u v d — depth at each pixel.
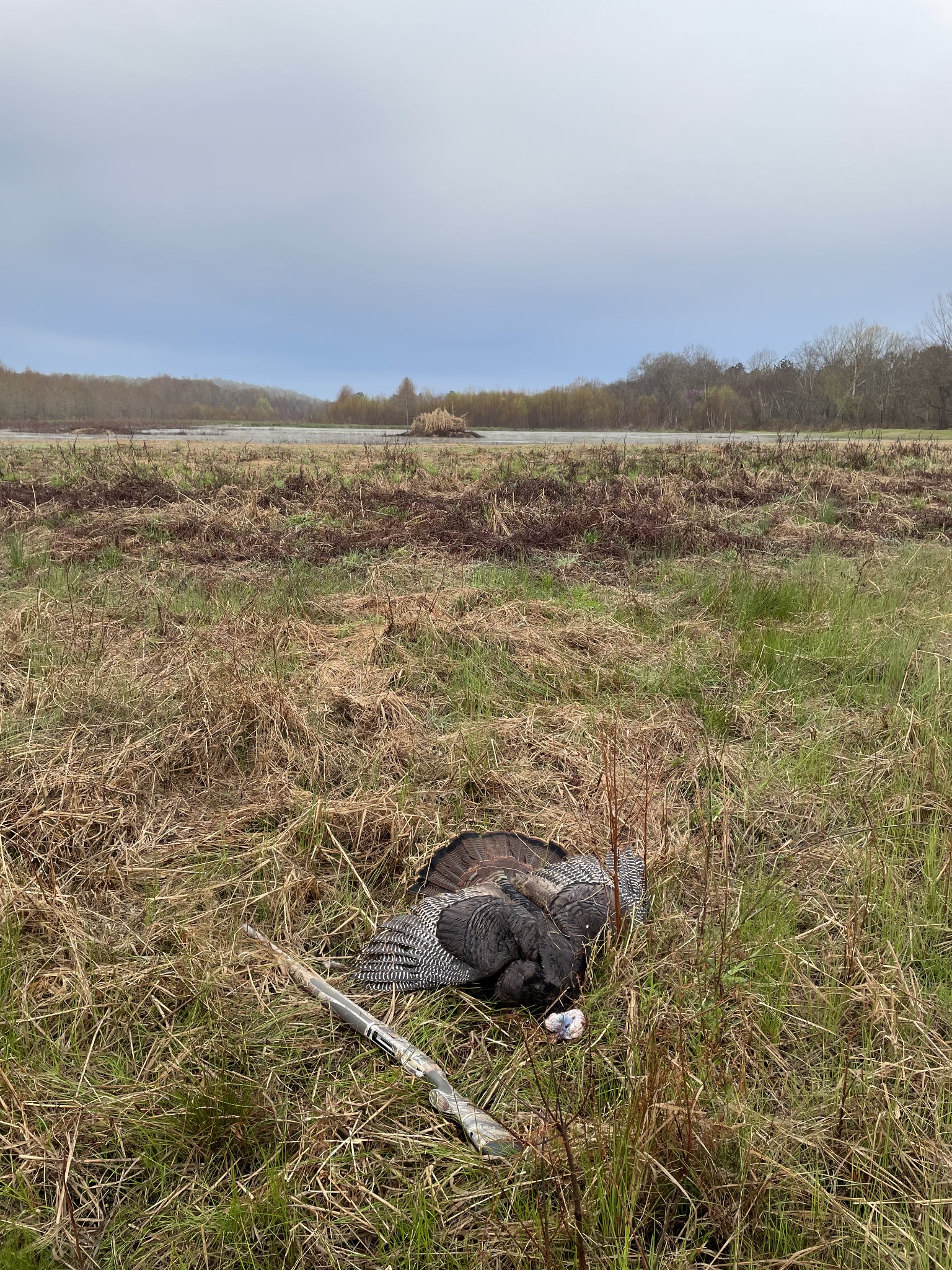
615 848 3.51
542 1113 2.84
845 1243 2.44
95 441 31.22
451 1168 2.68
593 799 4.79
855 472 17.25
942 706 5.68
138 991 3.38
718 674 6.51
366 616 7.60
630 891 3.77
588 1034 3.18
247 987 3.46
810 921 3.90
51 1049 3.12
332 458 20.44
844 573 9.07
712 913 3.84
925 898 3.89
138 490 13.47
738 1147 2.68
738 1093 2.84
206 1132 2.79
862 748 5.44
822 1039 3.22
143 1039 3.23
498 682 6.24
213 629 6.83
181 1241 2.51
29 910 3.73
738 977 3.43
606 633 7.15
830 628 7.12
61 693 5.53
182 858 4.28
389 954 3.54
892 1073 2.96
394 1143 2.81
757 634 7.07
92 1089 2.94
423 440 35.25
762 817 4.70
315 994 3.41
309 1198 2.61
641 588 8.87
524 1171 2.63
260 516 12.04
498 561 10.05
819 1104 2.91
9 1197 2.62
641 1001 3.29
